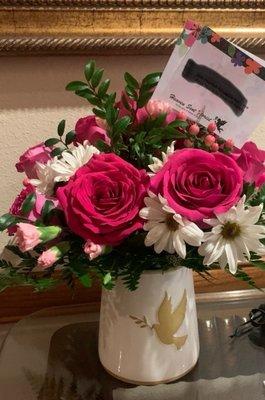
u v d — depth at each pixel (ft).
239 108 2.23
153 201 1.92
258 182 2.13
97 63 2.78
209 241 1.98
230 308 3.08
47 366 2.70
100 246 1.91
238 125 2.24
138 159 2.15
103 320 2.46
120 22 2.68
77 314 3.03
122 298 2.31
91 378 2.61
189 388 2.52
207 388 2.52
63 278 2.17
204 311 3.05
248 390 2.53
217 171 1.94
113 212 1.89
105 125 2.23
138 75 2.83
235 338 2.86
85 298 3.07
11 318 3.03
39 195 2.14
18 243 2.01
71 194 1.91
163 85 2.21
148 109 2.16
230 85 2.21
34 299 3.02
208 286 3.13
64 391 2.54
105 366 2.52
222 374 2.61
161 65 2.83
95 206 1.91
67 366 2.70
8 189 2.90
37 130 2.83
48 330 2.94
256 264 2.11
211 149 2.11
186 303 2.38
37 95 2.77
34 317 3.01
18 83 2.74
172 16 2.71
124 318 2.34
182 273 2.32
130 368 2.41
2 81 2.72
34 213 2.14
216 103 2.23
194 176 1.94
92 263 2.09
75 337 2.89
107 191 1.93
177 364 2.44
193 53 2.19
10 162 2.86
